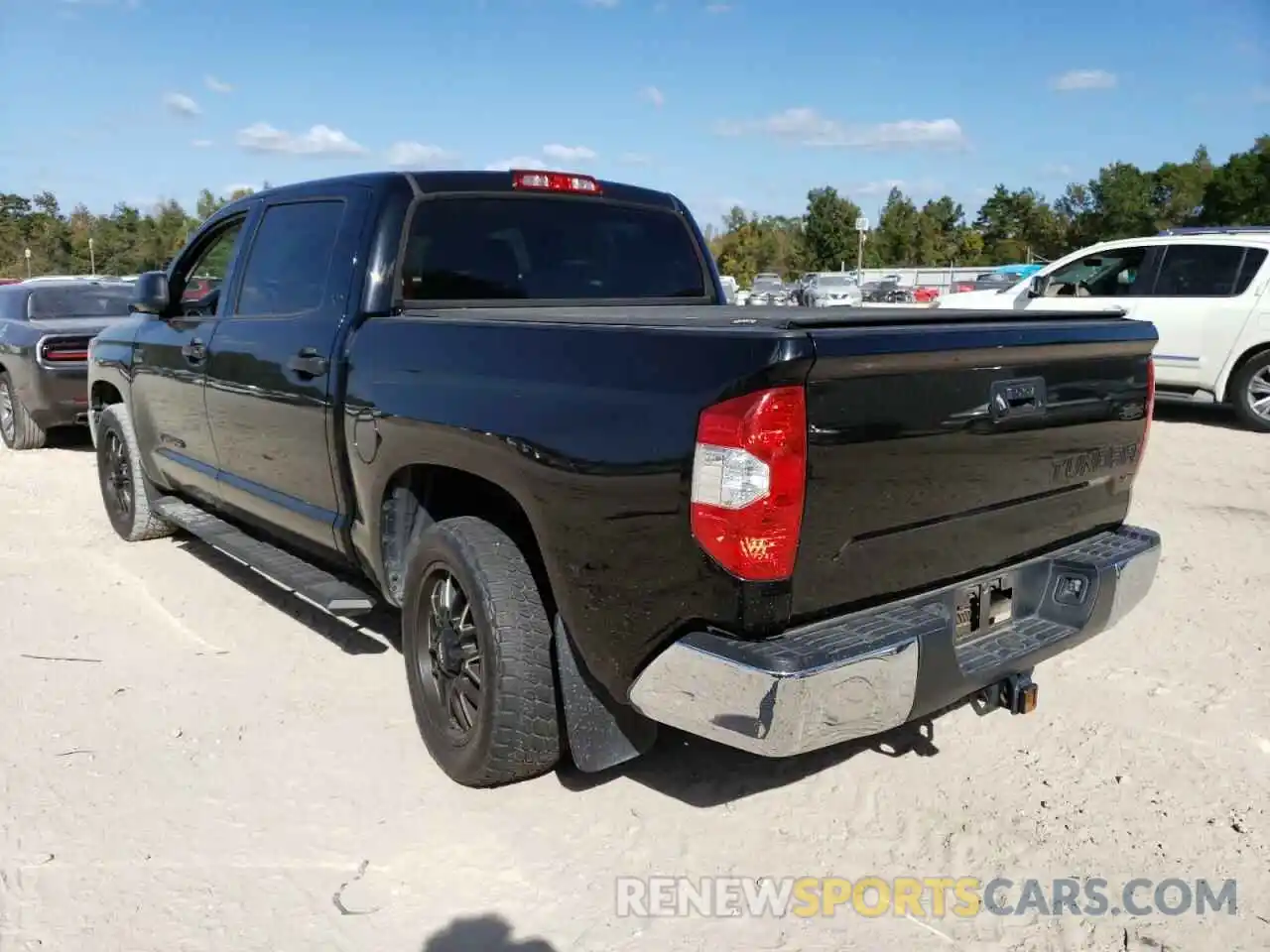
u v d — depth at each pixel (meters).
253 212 4.84
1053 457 3.23
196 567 5.94
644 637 2.78
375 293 3.94
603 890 2.97
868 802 3.42
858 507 2.68
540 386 3.00
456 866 3.08
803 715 2.52
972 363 2.87
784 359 2.46
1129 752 3.71
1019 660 3.07
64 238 95.94
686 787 3.51
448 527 3.39
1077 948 2.74
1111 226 81.25
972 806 3.39
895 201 84.88
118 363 6.01
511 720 3.21
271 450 4.45
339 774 3.60
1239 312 10.23
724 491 2.52
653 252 4.84
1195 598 5.19
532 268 4.39
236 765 3.66
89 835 3.23
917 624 2.75
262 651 4.70
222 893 2.95
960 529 3.00
